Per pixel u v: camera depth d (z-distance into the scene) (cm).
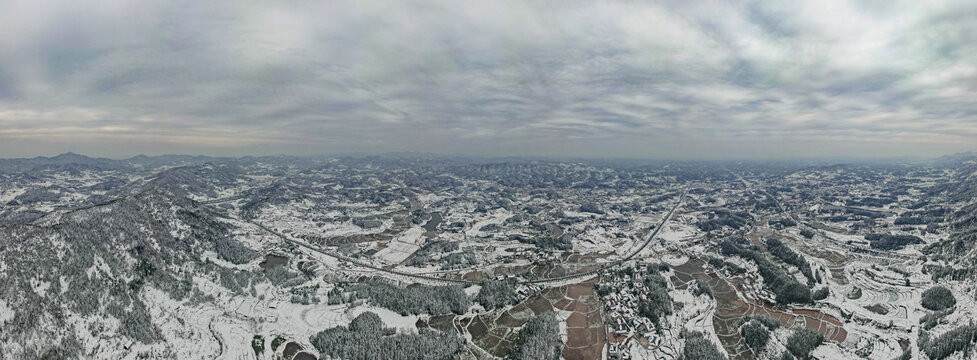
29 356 16438
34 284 19150
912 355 19875
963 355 18262
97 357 17938
